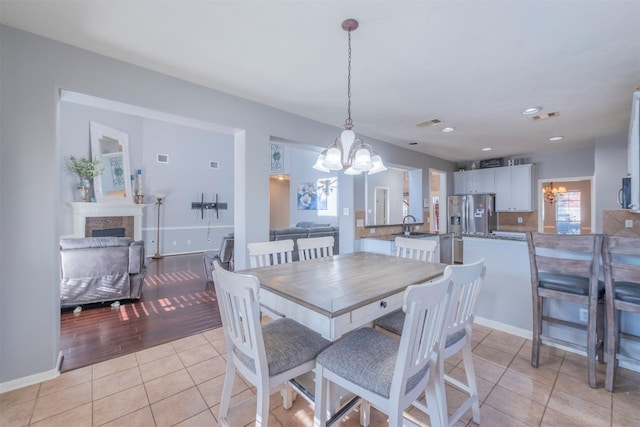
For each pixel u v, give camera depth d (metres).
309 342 1.46
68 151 5.46
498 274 2.81
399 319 1.83
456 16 1.72
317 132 3.72
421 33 1.89
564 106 3.17
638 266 1.77
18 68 1.89
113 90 2.24
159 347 2.52
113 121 6.34
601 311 2.21
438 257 5.01
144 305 3.59
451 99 3.00
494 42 1.99
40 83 1.96
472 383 1.62
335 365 1.27
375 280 1.74
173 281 4.73
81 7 1.68
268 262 2.47
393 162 5.01
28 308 1.94
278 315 1.93
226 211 8.38
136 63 2.32
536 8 1.65
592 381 1.92
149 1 1.63
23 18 1.78
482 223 5.86
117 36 1.97
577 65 2.29
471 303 1.55
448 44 2.02
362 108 3.28
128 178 6.49
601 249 1.92
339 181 4.60
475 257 2.96
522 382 1.99
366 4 1.63
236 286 1.23
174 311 3.39
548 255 2.55
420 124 3.86
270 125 3.23
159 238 7.19
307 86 2.72
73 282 3.35
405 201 5.84
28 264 1.93
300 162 8.01
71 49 2.07
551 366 2.19
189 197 7.73
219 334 2.78
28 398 1.81
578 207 7.70
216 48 2.10
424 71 2.41
